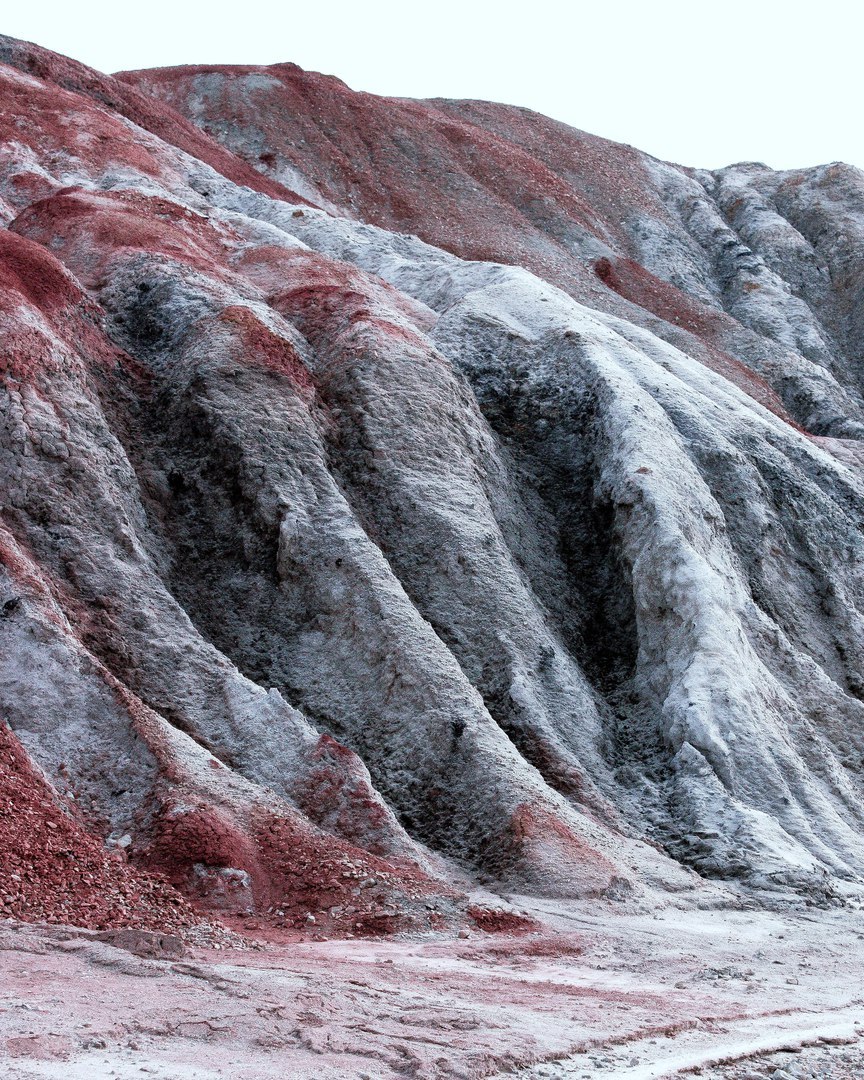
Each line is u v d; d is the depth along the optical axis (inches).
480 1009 492.7
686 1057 441.7
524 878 875.4
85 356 1286.9
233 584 1151.0
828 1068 450.6
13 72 2416.3
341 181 3385.8
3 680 843.4
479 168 3641.7
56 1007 415.2
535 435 1557.6
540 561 1392.7
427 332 1712.6
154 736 819.4
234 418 1244.5
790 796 1139.9
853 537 1672.0
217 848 731.4
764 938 823.1
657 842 1060.5
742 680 1217.4
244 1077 357.4
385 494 1282.0
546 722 1128.8
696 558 1299.2
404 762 993.5
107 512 1083.3
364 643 1072.2
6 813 668.7
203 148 2822.3
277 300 1578.5
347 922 698.8
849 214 4158.5
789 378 2950.3
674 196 4227.4
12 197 1930.4
